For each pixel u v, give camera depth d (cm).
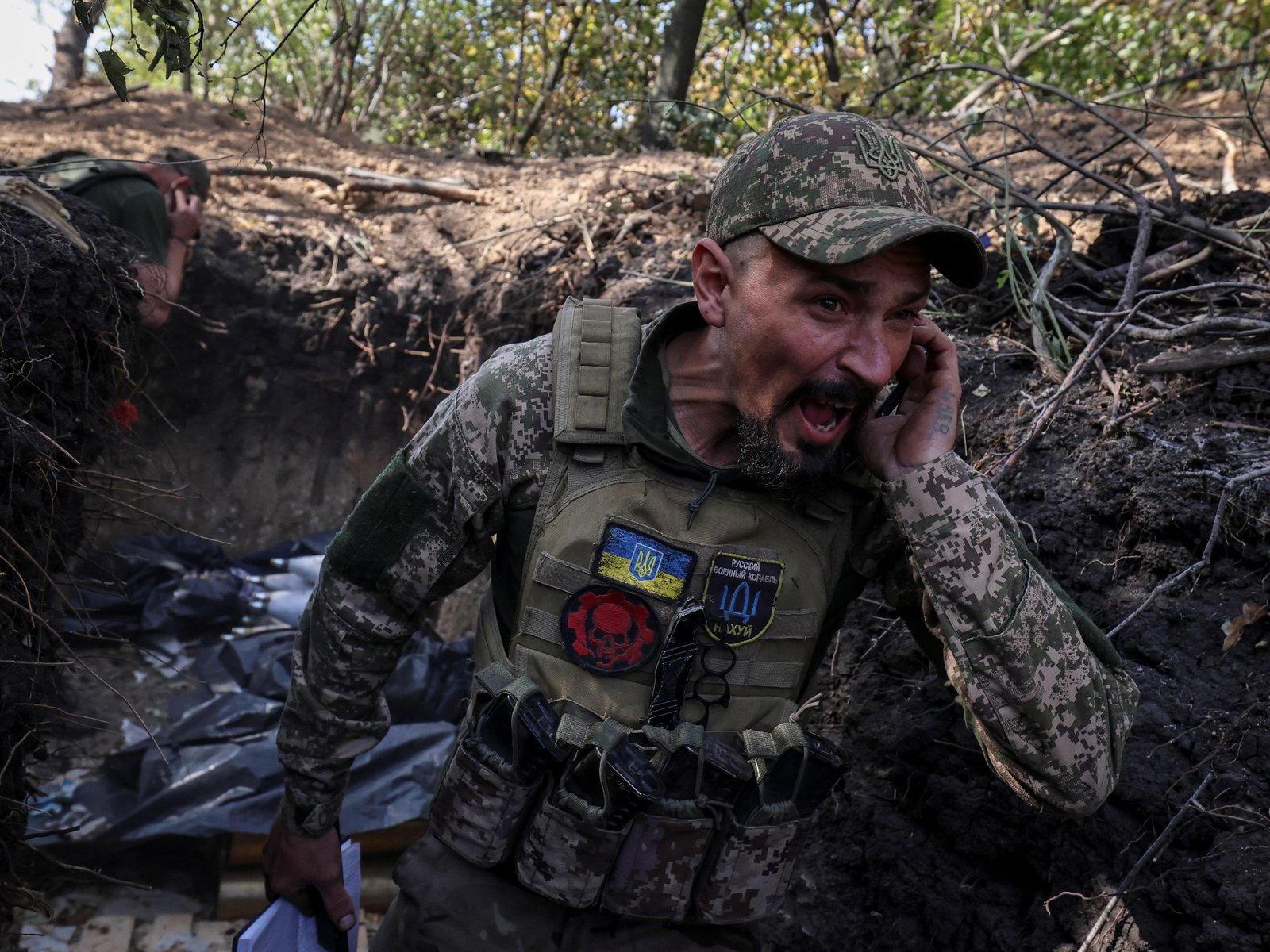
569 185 417
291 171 431
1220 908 149
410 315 389
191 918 277
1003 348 241
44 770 287
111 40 146
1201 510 179
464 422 141
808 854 212
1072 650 135
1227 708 165
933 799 192
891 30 552
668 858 138
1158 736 168
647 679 139
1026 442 203
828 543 144
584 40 682
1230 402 199
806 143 128
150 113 484
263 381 392
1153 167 329
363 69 738
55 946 261
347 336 391
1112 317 219
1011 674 131
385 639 149
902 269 125
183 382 385
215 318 383
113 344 239
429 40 732
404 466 144
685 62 557
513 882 148
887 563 151
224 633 334
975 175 277
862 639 222
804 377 126
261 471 394
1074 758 135
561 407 138
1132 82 511
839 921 202
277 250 394
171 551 352
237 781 281
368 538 145
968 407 229
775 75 620
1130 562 188
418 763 290
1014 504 208
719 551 137
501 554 148
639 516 138
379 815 281
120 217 304
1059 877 171
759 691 142
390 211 422
